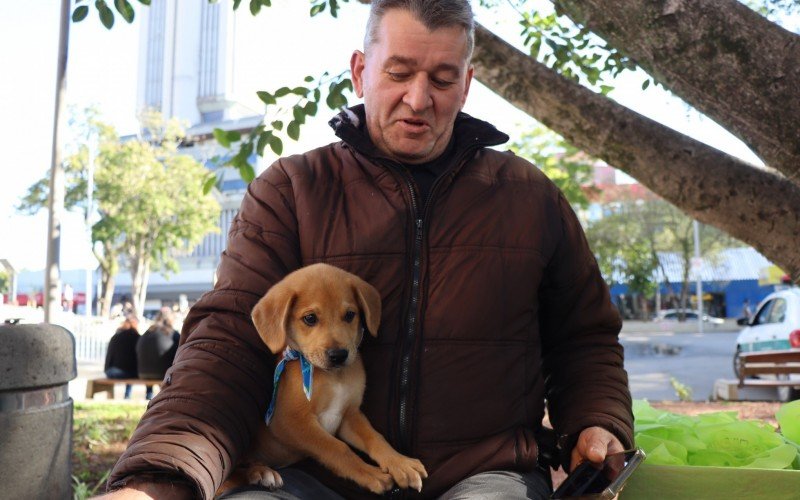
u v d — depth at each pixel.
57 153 9.70
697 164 3.51
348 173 2.24
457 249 2.11
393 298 2.09
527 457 2.02
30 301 31.42
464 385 2.02
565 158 13.05
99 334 25.16
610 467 1.87
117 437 7.33
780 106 2.42
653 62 2.58
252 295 2.02
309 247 2.17
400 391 2.02
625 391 2.24
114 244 41.75
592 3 2.62
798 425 2.74
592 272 2.39
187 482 1.56
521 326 2.14
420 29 2.13
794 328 12.24
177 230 41.28
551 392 2.38
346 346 1.93
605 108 3.78
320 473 2.01
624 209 41.50
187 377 1.80
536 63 4.01
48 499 3.57
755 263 52.38
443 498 1.91
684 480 2.10
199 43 75.12
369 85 2.25
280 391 1.97
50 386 3.62
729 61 2.45
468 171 2.24
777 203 3.37
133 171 39.41
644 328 39.72
